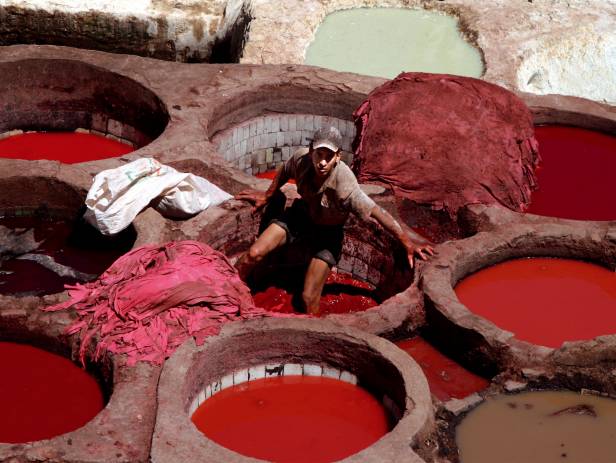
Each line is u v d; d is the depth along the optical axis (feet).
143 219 26.48
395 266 27.89
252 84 33.58
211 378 22.29
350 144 34.81
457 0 42.52
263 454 20.99
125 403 20.74
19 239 28.48
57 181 27.94
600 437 21.56
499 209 27.99
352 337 22.34
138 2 40.93
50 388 22.61
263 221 27.94
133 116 33.76
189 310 22.82
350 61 38.99
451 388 22.88
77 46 41.27
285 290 28.43
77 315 23.24
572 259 27.35
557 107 33.86
